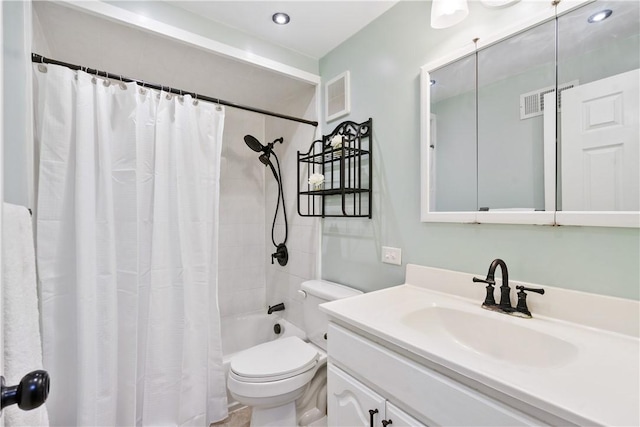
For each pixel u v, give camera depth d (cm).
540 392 59
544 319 98
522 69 106
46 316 122
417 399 81
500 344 98
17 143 92
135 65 178
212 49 161
